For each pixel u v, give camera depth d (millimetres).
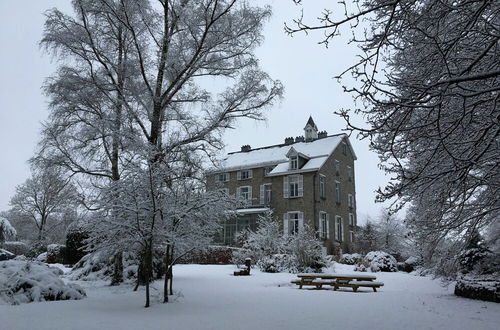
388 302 9500
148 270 8867
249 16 13734
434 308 8586
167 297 9320
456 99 5582
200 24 13633
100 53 13672
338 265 24156
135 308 8336
